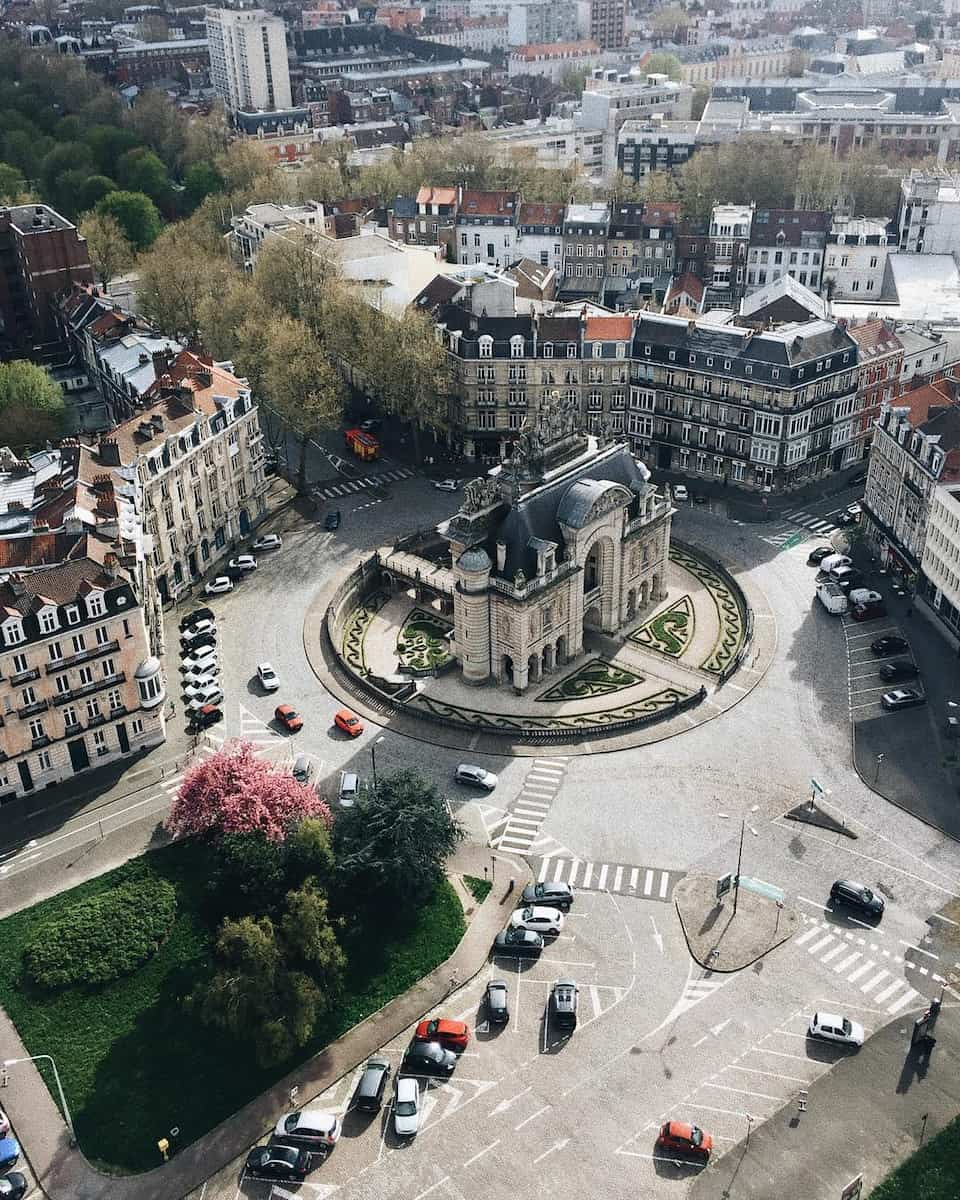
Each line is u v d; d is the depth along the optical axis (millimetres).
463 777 149250
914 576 184750
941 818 141750
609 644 178500
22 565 151500
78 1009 118938
